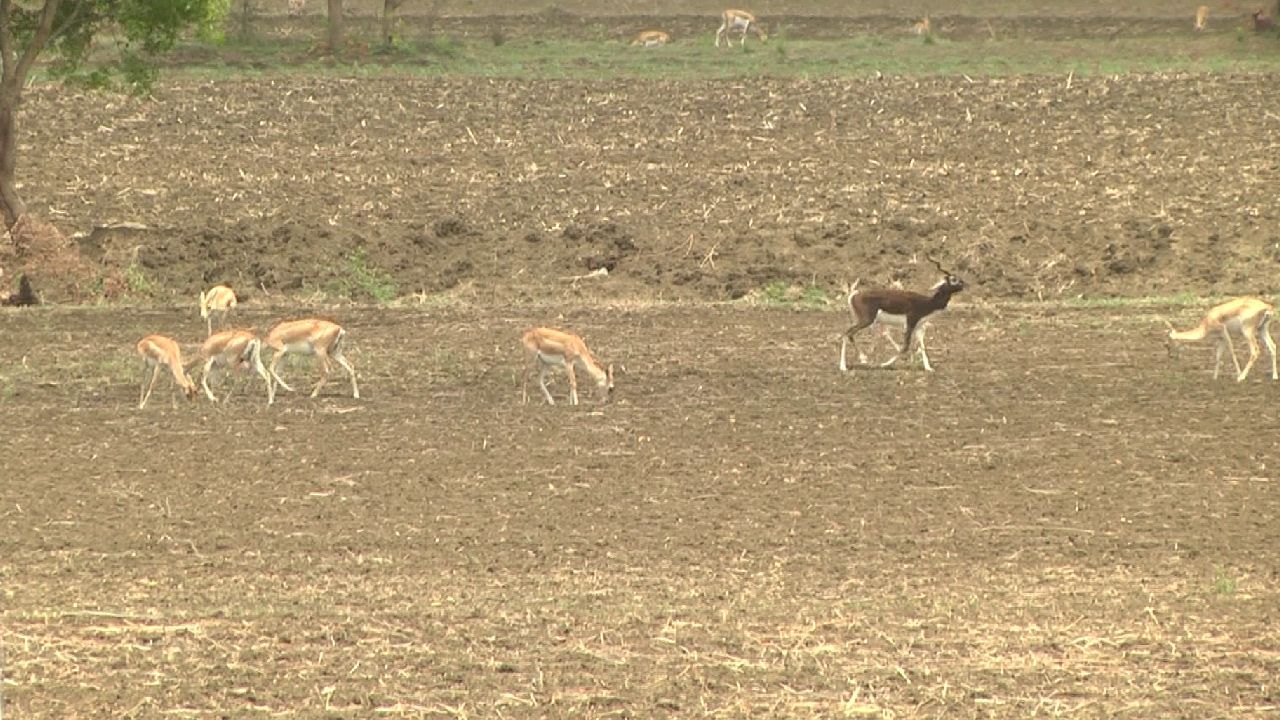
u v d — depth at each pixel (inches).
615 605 2004.2
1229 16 7386.8
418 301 4170.8
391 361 3368.6
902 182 5002.5
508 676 1797.5
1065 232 4596.5
